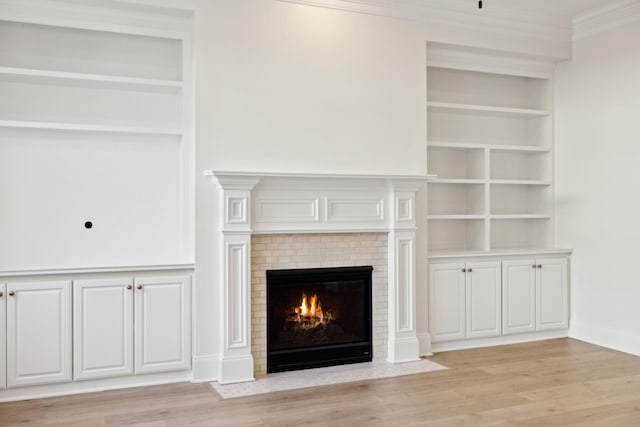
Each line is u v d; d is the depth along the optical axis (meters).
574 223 5.80
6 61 4.28
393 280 4.95
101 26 4.30
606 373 4.60
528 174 6.20
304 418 3.63
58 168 4.42
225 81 4.45
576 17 5.64
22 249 4.32
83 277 4.11
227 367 4.36
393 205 4.93
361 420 3.60
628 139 5.21
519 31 5.50
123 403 3.91
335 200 4.77
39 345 4.00
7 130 4.29
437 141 5.56
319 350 4.77
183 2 4.33
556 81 6.00
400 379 4.46
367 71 4.92
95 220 4.51
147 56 4.65
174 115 4.74
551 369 4.72
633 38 5.16
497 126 6.08
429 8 5.12
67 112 4.44
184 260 4.67
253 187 4.42
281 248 4.62
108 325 4.17
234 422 3.56
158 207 4.68
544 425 3.52
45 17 4.17
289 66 4.64
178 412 3.74
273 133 4.59
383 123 4.98
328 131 4.78
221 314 4.38
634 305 5.20
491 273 5.50
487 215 5.66
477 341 5.50
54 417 3.65
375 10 4.94
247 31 4.52
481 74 5.96
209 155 4.40
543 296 5.73
